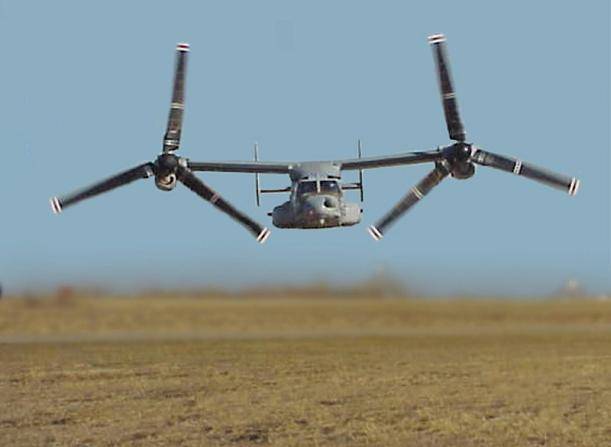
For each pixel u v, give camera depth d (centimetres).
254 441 11931
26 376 17225
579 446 11781
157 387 16012
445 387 16125
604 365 18962
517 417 13450
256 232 12044
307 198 11625
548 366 18825
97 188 11825
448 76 11919
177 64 11906
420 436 12225
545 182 11781
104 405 14338
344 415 13562
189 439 12075
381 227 12031
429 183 12056
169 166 11756
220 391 15612
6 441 12006
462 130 11919
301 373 17712
